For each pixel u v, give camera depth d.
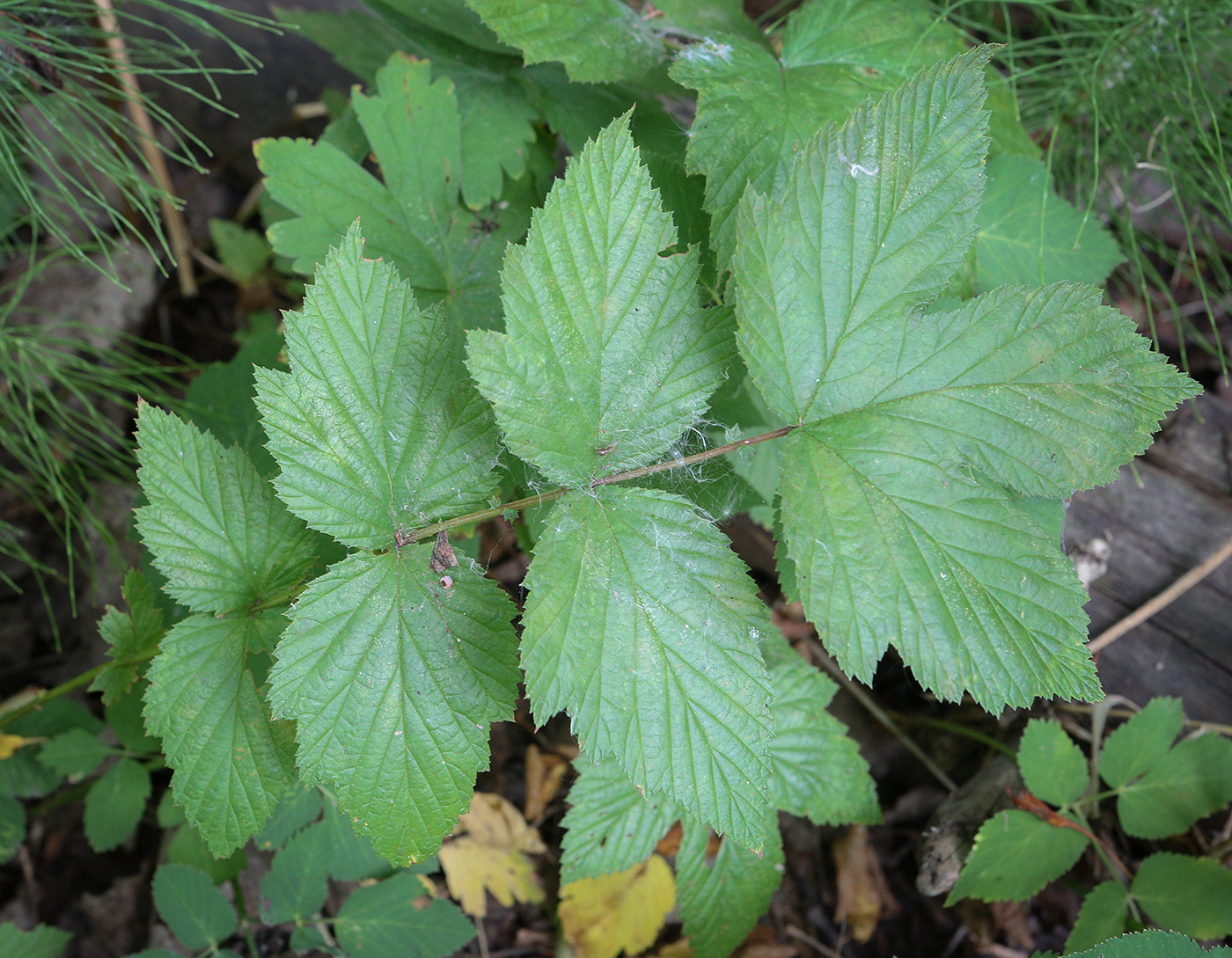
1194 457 0.30
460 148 0.26
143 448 0.20
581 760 0.26
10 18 0.25
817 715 0.27
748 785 0.18
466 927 0.26
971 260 0.25
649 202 0.18
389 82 0.25
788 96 0.23
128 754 0.27
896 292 0.18
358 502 0.18
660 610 0.18
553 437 0.18
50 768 0.28
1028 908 0.30
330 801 0.25
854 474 0.18
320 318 0.18
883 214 0.18
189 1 0.26
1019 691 0.18
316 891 0.25
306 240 0.24
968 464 0.18
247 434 0.29
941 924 0.30
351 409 0.18
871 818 0.26
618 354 0.18
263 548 0.21
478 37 0.27
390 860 0.18
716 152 0.22
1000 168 0.28
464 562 0.19
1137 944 0.20
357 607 0.18
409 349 0.19
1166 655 0.30
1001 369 0.18
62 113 0.27
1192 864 0.26
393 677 0.18
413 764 0.18
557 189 0.18
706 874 0.26
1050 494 0.18
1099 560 0.30
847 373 0.19
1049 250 0.28
